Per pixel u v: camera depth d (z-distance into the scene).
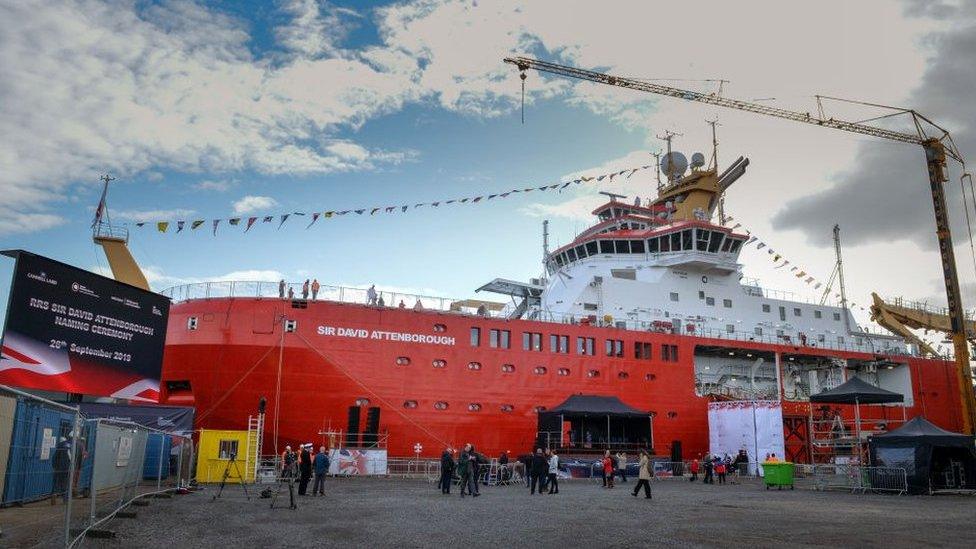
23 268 24.19
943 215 52.66
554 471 27.44
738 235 51.53
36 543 12.69
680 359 45.41
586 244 52.41
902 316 65.31
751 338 50.84
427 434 36.38
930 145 54.28
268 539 13.75
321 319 35.22
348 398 34.97
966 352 49.28
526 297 57.25
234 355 33.78
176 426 29.16
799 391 53.59
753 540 14.50
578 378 41.41
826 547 13.65
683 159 58.78
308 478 24.47
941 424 56.09
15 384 23.62
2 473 17.36
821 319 56.19
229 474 30.00
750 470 41.22
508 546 13.32
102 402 30.05
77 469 20.59
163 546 12.74
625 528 16.23
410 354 36.84
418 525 16.25
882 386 57.25
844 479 34.19
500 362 39.16
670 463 41.06
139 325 29.23
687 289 50.44
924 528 16.88
